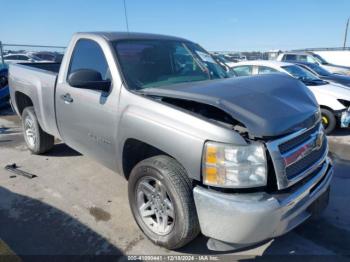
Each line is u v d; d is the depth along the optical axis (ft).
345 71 43.32
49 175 13.78
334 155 16.44
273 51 71.72
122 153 9.32
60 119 12.20
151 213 8.99
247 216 6.72
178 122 7.55
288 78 9.88
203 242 9.06
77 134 11.42
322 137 8.92
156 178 8.22
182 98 7.73
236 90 8.09
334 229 9.73
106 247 8.93
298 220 7.93
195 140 7.18
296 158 7.44
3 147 17.84
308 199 7.79
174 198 7.79
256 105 7.39
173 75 10.65
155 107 8.13
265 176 6.89
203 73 11.38
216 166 6.93
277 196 6.99
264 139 6.89
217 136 6.93
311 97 9.25
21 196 11.90
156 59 10.73
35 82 13.74
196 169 7.22
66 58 12.02
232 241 7.13
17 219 10.34
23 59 50.62
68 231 9.67
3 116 26.48
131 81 9.46
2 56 42.22
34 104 14.12
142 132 8.27
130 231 9.67
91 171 14.15
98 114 9.91
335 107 20.01
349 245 9.00
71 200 11.59
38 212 10.76
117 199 11.64
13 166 14.65
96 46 10.75
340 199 11.56
